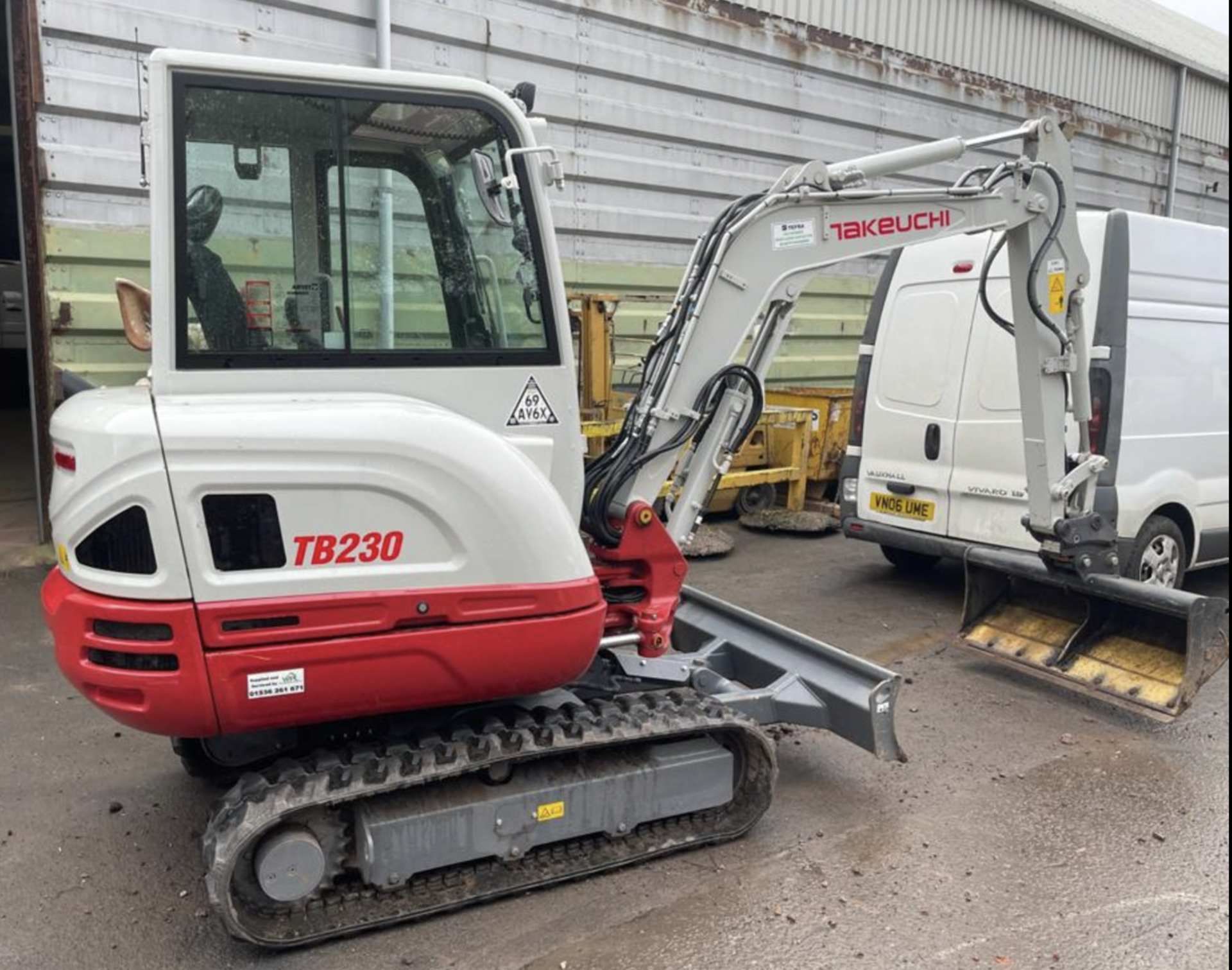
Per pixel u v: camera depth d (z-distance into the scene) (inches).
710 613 173.2
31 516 280.1
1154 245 206.8
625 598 139.5
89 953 105.7
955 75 404.2
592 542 137.6
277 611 99.7
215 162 102.9
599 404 280.4
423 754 110.7
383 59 262.7
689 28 324.2
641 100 319.3
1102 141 474.6
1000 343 210.2
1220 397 222.8
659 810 121.7
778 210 137.9
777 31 345.7
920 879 120.2
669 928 110.3
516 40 288.8
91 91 231.5
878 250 145.1
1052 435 163.6
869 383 239.9
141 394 107.3
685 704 125.8
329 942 107.8
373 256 109.7
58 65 227.0
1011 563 185.3
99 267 240.5
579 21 301.1
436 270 112.3
